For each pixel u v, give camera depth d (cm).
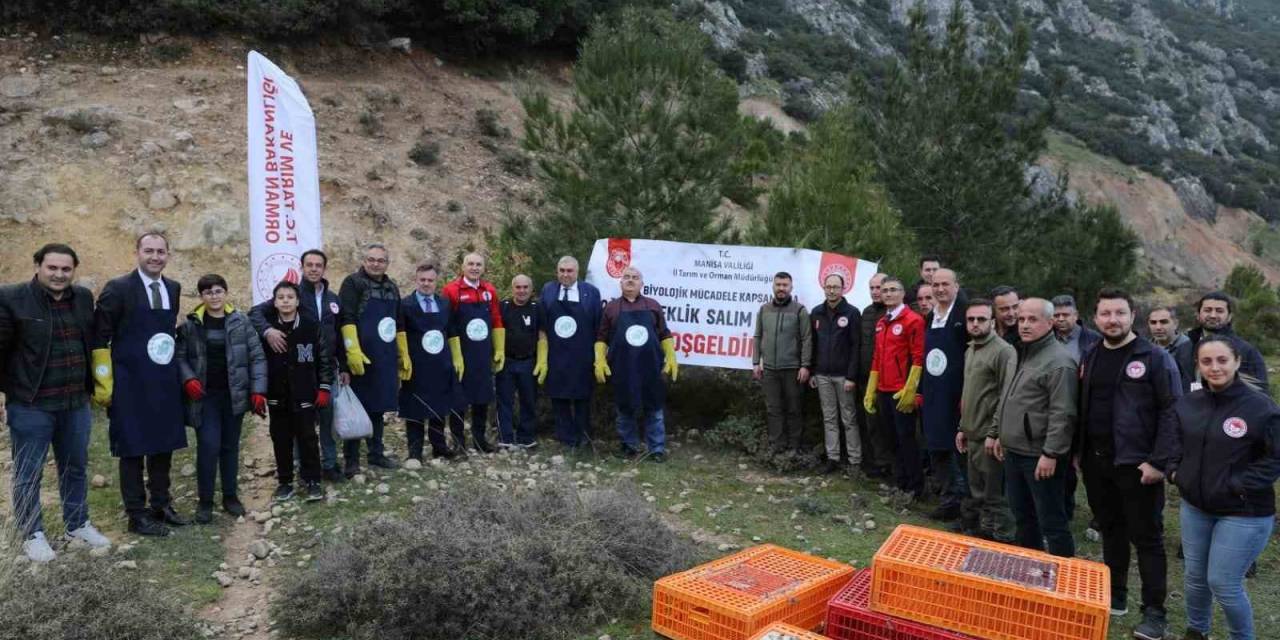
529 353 852
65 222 1222
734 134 996
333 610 480
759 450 864
